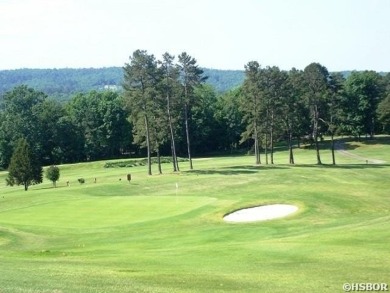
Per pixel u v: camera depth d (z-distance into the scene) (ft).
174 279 59.88
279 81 299.99
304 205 139.64
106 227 117.08
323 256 73.15
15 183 240.32
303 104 309.22
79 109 476.95
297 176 236.63
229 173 246.68
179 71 269.44
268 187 195.62
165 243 97.60
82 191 191.93
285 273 63.31
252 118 303.48
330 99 298.76
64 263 72.33
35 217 131.03
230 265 69.46
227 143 501.97
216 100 535.60
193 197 155.63
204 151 508.12
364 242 82.33
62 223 122.72
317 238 88.22
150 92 252.21
